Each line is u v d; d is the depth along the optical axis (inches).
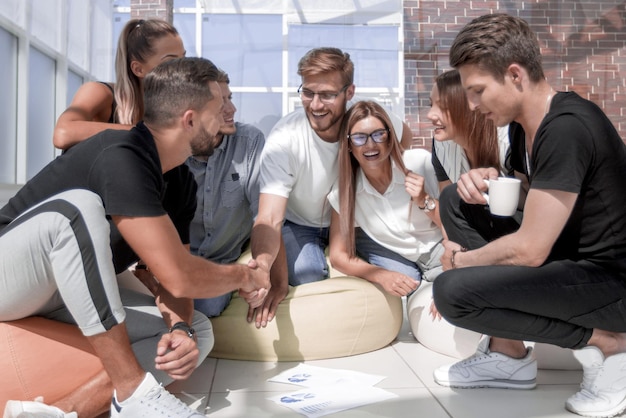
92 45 267.0
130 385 61.6
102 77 277.1
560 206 62.4
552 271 66.6
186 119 65.9
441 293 69.6
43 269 60.4
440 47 309.9
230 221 104.0
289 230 113.1
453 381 80.3
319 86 95.3
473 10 308.3
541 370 87.9
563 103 64.6
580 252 68.6
